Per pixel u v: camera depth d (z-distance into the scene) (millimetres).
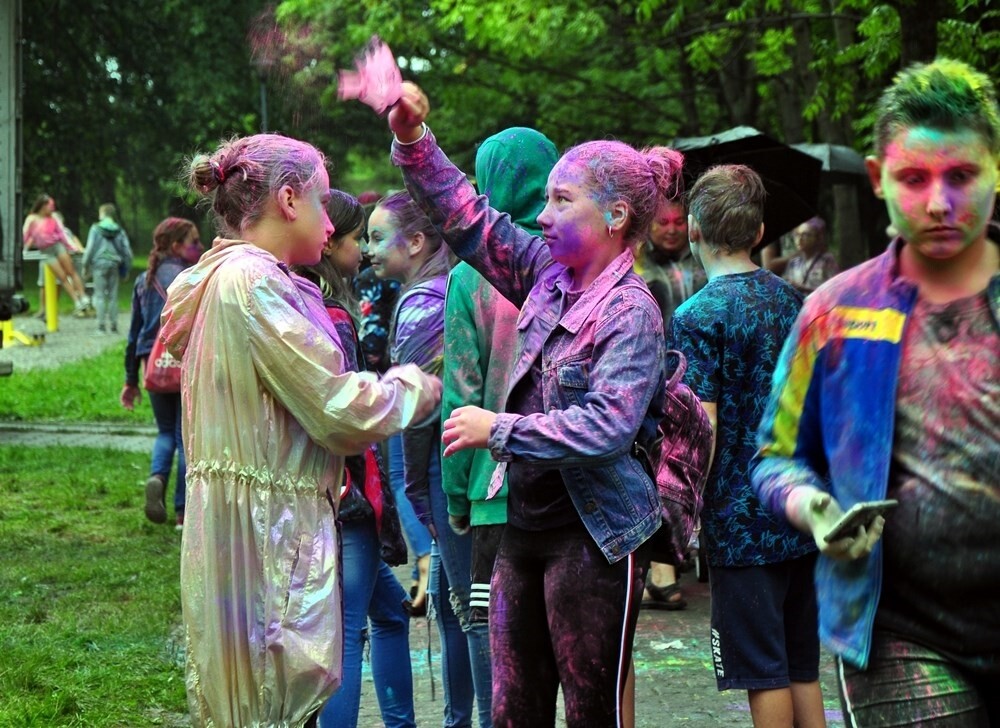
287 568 3334
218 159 3475
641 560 3326
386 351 6863
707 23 19000
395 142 3650
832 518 2561
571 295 3391
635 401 3148
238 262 3344
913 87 2549
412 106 3549
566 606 3264
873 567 2564
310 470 3395
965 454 2506
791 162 8945
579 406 3266
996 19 11258
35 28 35375
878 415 2562
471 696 4586
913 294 2584
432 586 4617
